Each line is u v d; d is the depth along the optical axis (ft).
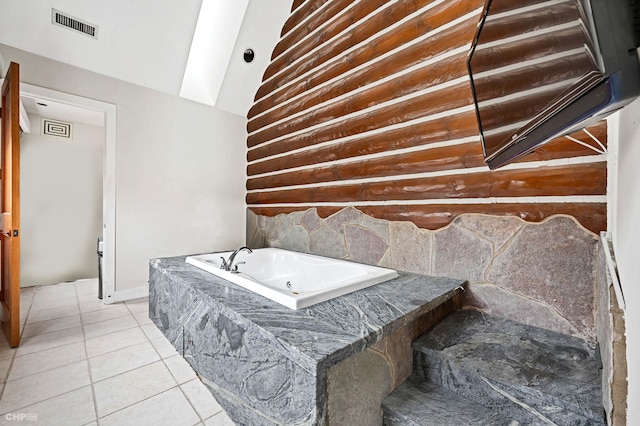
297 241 11.02
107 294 10.36
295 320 4.33
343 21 8.75
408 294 5.52
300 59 10.50
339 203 9.37
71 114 13.30
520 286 5.63
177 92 11.80
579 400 3.39
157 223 11.44
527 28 2.66
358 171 8.53
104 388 5.76
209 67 12.36
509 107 3.27
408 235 7.44
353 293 5.57
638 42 1.38
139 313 9.53
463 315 6.01
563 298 5.13
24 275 13.03
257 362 4.33
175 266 7.93
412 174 7.36
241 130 13.94
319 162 9.84
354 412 3.84
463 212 6.42
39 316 9.27
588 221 4.87
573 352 4.50
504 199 5.84
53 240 13.82
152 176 11.30
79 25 8.73
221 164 13.26
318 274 8.63
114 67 10.08
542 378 3.85
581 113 1.80
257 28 10.86
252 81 12.64
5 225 7.91
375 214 8.24
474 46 4.41
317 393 3.29
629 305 2.31
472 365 4.23
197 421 4.97
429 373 4.80
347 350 3.59
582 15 1.51
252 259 9.84
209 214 12.93
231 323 4.91
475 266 6.24
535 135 2.63
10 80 7.25
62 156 14.07
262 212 12.98
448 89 6.40
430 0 6.65
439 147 6.74
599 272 4.42
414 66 7.02
